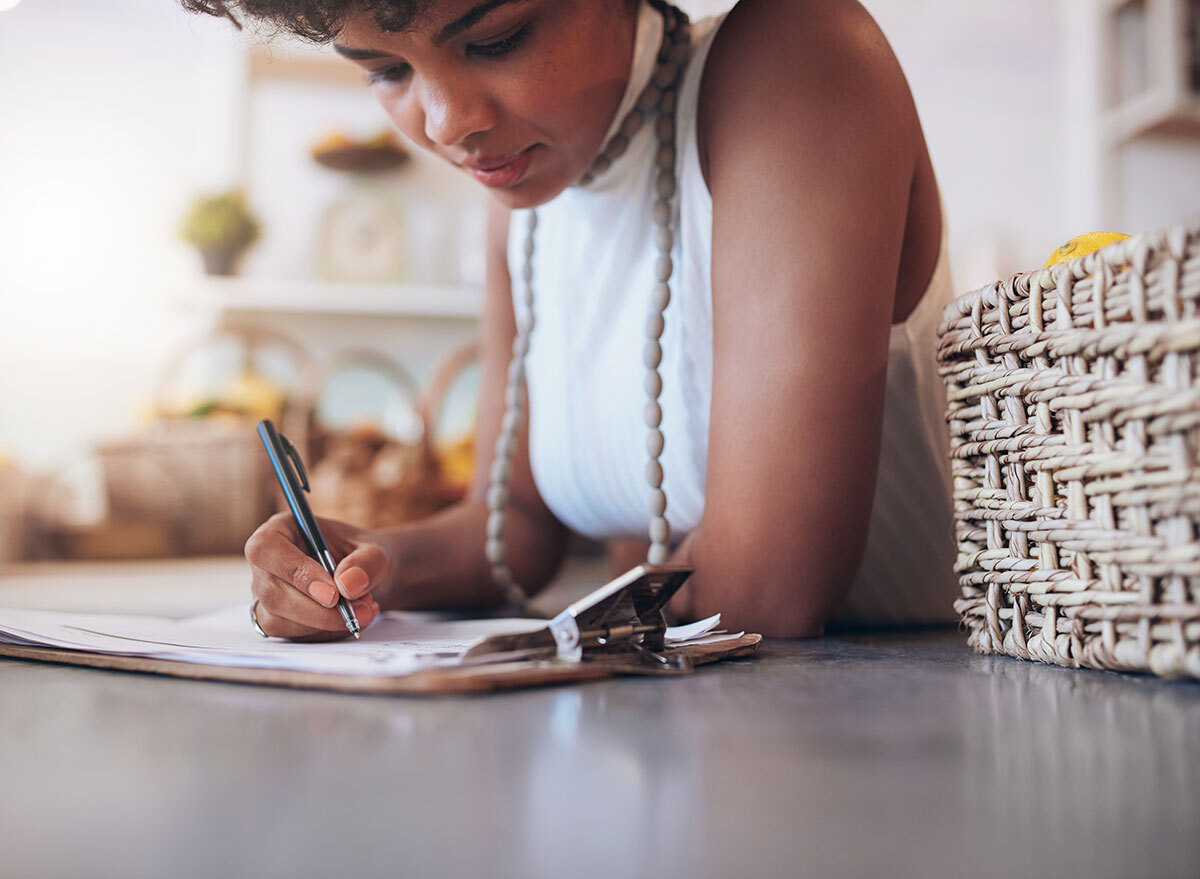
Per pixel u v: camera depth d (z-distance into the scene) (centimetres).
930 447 90
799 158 75
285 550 67
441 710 44
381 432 281
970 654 62
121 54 341
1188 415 45
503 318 121
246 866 25
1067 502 52
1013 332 54
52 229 339
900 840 27
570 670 51
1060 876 25
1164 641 48
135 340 342
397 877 25
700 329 88
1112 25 333
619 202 92
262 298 321
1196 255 45
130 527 267
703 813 30
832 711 44
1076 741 38
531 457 115
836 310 74
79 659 58
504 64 73
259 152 338
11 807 31
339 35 70
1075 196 341
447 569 103
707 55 86
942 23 346
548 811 30
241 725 41
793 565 74
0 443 335
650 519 103
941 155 347
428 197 342
